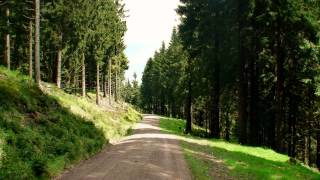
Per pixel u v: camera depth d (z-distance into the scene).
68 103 31.69
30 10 33.50
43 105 24.52
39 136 18.39
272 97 37.94
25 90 24.11
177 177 15.85
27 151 15.42
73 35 41.59
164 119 76.75
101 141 26.30
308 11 29.58
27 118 20.20
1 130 15.88
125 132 38.12
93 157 21.16
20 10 32.16
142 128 46.84
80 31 42.12
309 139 45.56
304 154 48.69
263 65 35.41
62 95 35.47
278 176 18.83
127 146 26.16
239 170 19.39
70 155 18.64
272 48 33.44
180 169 17.61
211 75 38.50
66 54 47.41
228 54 35.97
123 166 17.78
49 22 39.78
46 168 15.02
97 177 15.26
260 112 38.97
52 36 40.50
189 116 48.94
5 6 30.94
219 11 36.09
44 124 20.94
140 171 16.58
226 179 16.80
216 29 36.50
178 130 55.00
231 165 20.77
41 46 47.78
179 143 28.27
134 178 15.11
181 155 22.09
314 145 52.31
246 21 32.56
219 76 37.66
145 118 79.25
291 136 39.62
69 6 40.56
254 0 31.20
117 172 16.31
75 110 30.69
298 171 22.67
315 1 29.56
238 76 35.09
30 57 35.84
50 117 22.64
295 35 30.62
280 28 30.95
